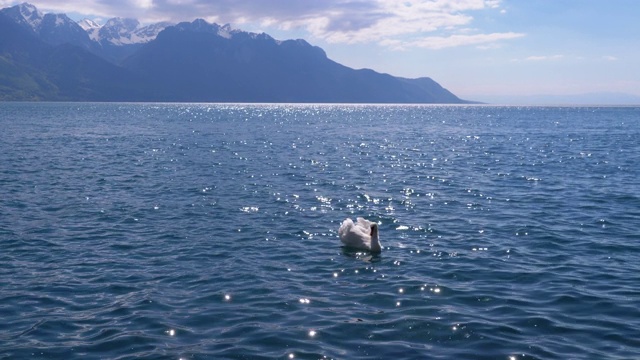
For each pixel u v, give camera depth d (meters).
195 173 39.78
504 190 32.53
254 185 34.31
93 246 20.19
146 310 13.93
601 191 32.16
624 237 21.39
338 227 23.28
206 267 17.61
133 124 113.00
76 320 13.32
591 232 22.20
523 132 94.00
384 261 18.33
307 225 23.61
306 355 11.41
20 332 12.64
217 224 23.78
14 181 35.31
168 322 13.16
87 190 32.31
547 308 13.99
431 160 48.72
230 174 39.28
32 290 15.43
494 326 12.84
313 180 36.41
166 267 17.61
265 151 56.59
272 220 24.58
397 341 12.08
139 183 35.03
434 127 111.38
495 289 15.47
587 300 14.53
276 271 17.22
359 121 141.88
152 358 11.30
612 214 25.69
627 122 137.62
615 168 43.25
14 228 22.86
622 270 17.22
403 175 38.84
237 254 19.14
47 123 112.12
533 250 19.62
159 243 20.66
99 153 53.44
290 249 19.83
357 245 20.00
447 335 12.38
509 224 23.64
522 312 13.72
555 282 16.05
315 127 108.56
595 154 54.78
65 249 19.77
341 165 44.69
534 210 26.66
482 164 45.81
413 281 16.20
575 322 13.11
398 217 25.14
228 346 11.84
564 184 34.91
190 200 29.23
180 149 58.41
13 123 110.50
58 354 11.52
